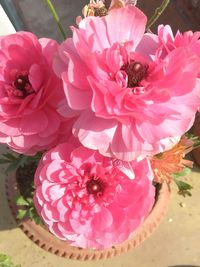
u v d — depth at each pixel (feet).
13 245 1.31
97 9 0.85
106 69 0.65
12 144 0.73
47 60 0.72
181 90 0.64
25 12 1.86
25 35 0.71
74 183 0.75
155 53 0.71
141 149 0.64
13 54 0.73
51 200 0.75
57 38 1.82
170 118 0.65
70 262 1.30
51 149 0.75
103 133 0.65
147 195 0.74
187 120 0.65
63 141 0.75
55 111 0.72
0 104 0.72
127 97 0.63
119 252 1.13
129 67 0.66
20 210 1.05
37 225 1.12
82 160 0.73
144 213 0.75
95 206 0.76
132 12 0.67
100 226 0.76
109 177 0.75
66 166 0.73
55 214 0.76
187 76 0.63
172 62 0.64
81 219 0.77
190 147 0.93
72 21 1.86
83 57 0.62
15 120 0.72
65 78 0.63
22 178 1.12
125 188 0.75
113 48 0.64
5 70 0.75
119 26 0.68
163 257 1.32
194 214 1.38
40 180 0.74
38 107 0.71
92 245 0.79
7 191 1.16
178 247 1.34
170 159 0.83
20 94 0.73
